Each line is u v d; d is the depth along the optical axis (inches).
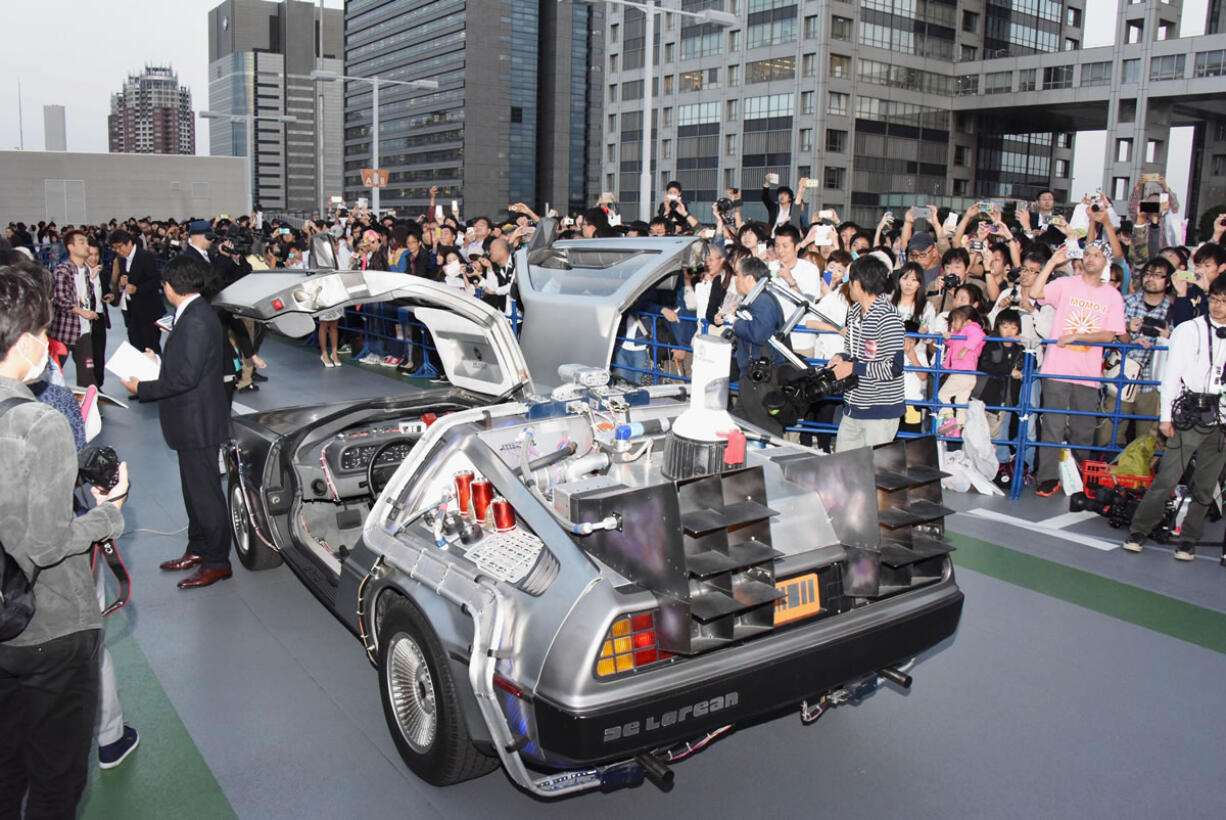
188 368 195.2
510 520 134.0
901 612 134.5
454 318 201.5
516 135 6112.2
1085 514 270.2
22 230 1062.4
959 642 186.1
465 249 534.6
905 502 141.8
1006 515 269.3
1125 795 135.3
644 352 346.6
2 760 103.3
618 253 269.0
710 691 114.4
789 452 160.2
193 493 204.5
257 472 205.6
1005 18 3863.2
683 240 250.4
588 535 121.0
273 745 146.3
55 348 145.4
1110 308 273.3
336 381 466.9
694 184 3563.0
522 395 205.8
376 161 1153.4
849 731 153.3
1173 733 152.6
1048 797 134.7
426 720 134.5
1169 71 3403.1
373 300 186.4
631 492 114.7
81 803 130.6
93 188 1721.2
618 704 108.7
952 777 139.8
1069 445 278.1
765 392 224.4
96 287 406.0
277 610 198.2
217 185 1815.9
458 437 145.3
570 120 6205.7
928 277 366.3
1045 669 174.9
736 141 3398.1
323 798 132.9
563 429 157.5
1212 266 270.5
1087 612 201.3
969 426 292.0
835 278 314.2
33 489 93.5
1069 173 4448.8
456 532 135.2
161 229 1147.9
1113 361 294.7
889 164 3447.3
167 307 634.2
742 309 235.8
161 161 1765.5
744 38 3321.9
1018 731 152.9
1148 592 212.5
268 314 179.3
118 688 163.3
